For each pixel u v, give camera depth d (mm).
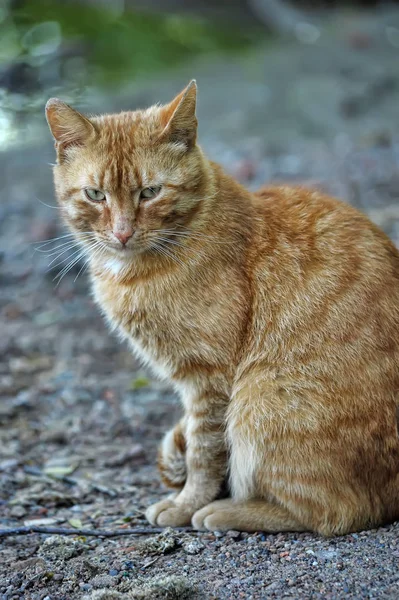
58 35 18828
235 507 4566
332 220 4715
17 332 8859
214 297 4469
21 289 9961
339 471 4270
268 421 4340
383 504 4359
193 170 4574
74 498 5430
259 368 4434
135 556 4285
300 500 4359
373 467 4289
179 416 6926
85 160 4547
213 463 4688
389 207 9477
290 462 4320
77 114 4543
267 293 4496
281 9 21891
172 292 4500
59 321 9086
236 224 4617
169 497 5035
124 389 7461
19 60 13859
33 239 10984
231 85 17250
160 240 4523
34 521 5027
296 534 4438
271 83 16938
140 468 6047
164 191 4477
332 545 4211
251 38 21531
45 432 6605
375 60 17484
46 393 7418
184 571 4055
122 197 4453
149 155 4449
